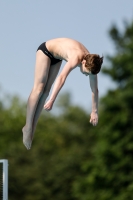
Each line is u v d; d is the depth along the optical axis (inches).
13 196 5177.2
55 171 5255.9
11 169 5251.0
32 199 5162.4
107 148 3693.4
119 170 3649.1
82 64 1064.2
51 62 1161.4
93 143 5885.8
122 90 3873.0
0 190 1478.8
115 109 3860.7
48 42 1151.6
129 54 3969.0
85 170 3897.6
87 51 1102.4
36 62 1161.4
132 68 3853.3
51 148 6269.7
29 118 1172.5
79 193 3887.8
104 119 3912.4
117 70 4067.4
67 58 1091.9
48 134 6525.6
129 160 3634.4
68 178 5231.3
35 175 5246.1
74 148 5689.0
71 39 1131.9
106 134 3762.3
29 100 1164.5
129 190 3484.3
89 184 3767.2
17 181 5201.8
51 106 1047.0
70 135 6673.2
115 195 3627.0
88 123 6835.6
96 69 1048.2
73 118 7204.7
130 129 3730.3
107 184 3688.5
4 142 6220.5
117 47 4544.8
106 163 3713.1
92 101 1136.2
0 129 6294.3
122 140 3683.6
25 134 1194.0
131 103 3742.6
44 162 5344.5
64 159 5388.8
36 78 1160.2
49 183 5216.5
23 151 5403.5
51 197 5177.2
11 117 6540.4
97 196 3695.9
